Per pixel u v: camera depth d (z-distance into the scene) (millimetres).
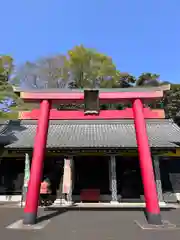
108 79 36594
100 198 16141
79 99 10242
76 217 10320
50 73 36438
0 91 21516
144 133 9500
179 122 26406
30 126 20062
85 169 16984
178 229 7781
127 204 14688
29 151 15062
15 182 16703
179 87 30938
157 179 15117
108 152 15641
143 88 10188
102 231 7613
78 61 36438
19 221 9117
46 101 10188
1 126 20141
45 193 14109
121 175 16922
